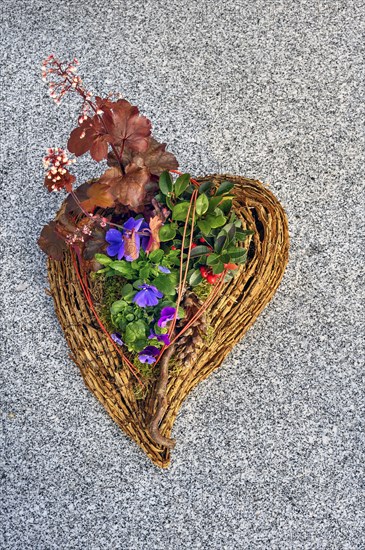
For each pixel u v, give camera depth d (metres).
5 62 1.46
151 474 1.29
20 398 1.32
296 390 1.30
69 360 1.33
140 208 1.17
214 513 1.28
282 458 1.29
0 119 1.43
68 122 1.42
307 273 1.34
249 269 1.22
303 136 1.39
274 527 1.27
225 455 1.29
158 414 1.22
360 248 1.35
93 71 1.44
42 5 1.48
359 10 1.46
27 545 1.28
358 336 1.32
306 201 1.37
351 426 1.29
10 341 1.34
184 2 1.47
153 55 1.44
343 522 1.27
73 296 1.25
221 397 1.30
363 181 1.37
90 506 1.29
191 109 1.41
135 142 1.13
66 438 1.30
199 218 1.16
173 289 1.14
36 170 1.40
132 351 1.21
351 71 1.42
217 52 1.44
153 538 1.27
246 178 1.32
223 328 1.23
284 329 1.32
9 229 1.38
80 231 1.19
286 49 1.44
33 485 1.29
